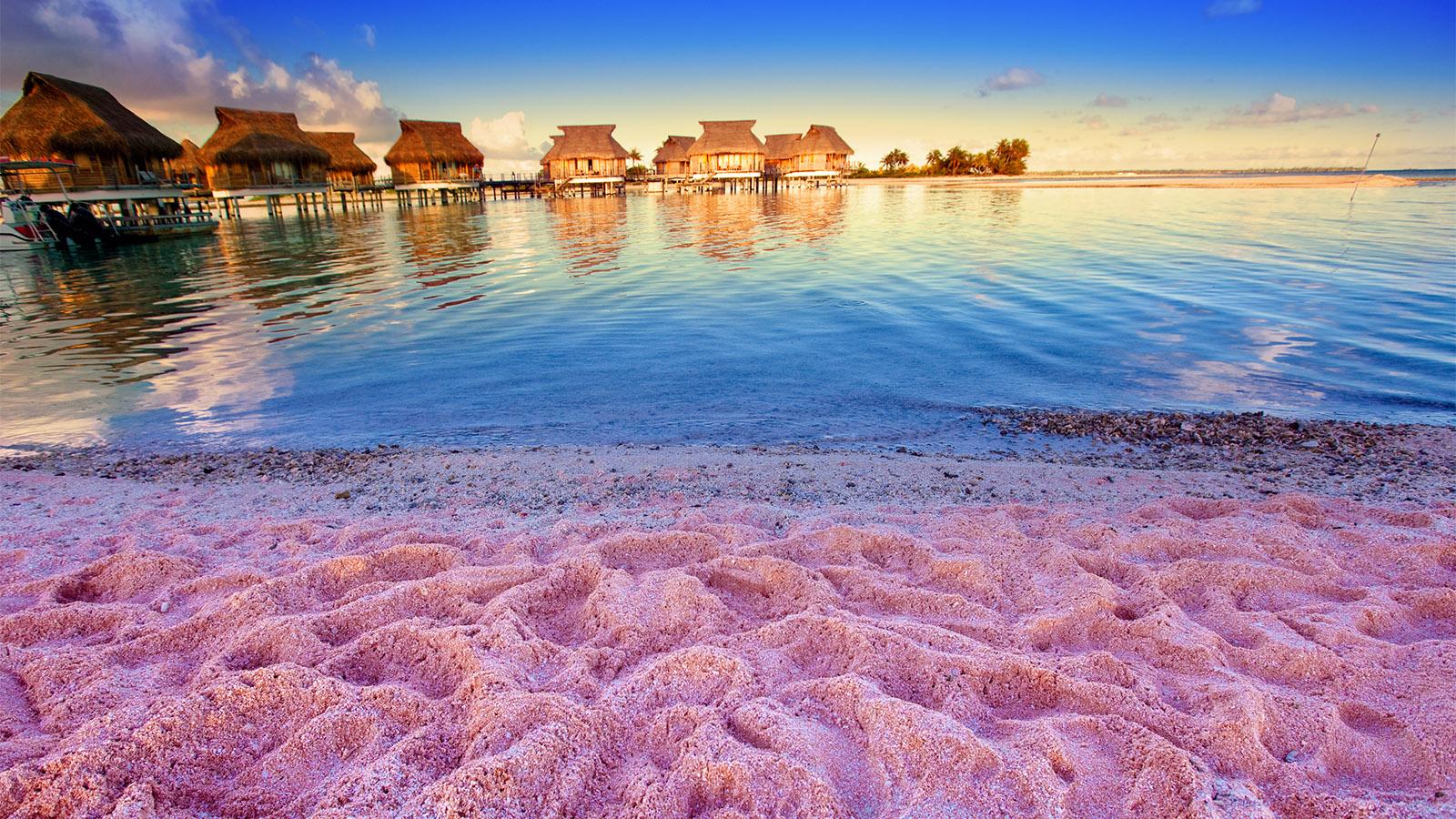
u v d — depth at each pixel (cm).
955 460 638
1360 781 206
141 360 1062
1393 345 1046
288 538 430
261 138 4050
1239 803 188
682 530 418
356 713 230
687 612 307
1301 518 439
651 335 1199
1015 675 252
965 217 3475
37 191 2714
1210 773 200
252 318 1367
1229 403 834
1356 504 467
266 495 551
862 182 8931
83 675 262
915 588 329
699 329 1239
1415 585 335
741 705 235
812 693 244
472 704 234
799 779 197
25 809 194
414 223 3862
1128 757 209
